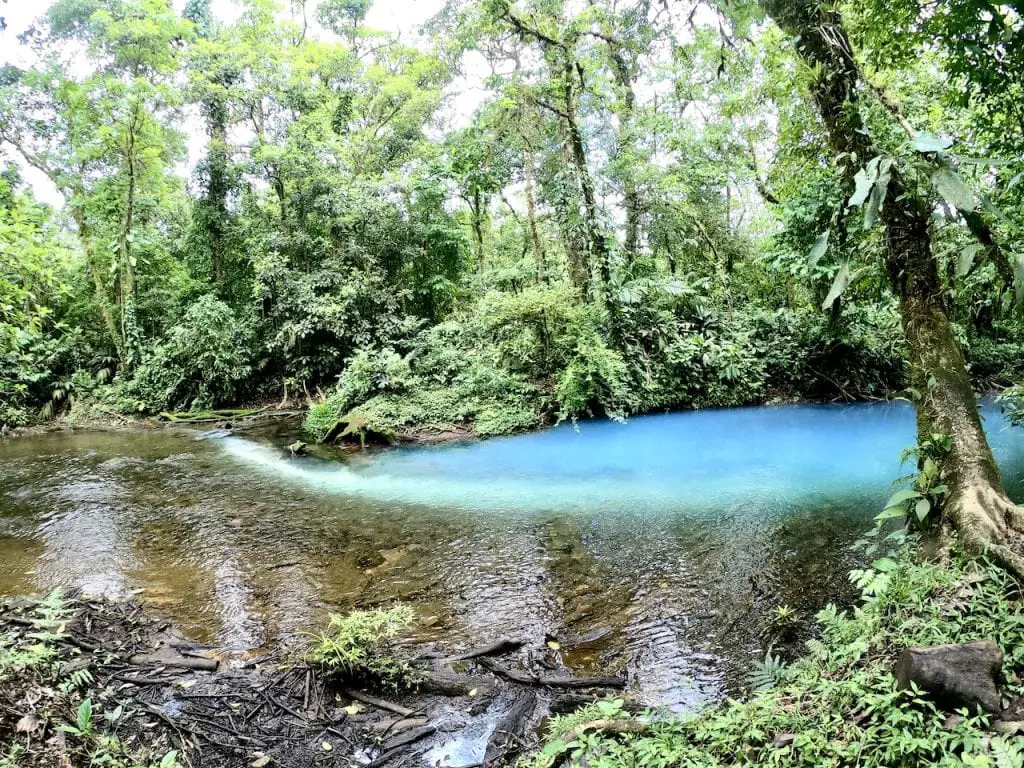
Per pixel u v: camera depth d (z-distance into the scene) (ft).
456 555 16.78
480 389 36.88
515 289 48.67
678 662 10.99
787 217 31.14
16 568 16.55
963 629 8.21
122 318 50.47
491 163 51.03
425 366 40.42
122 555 17.40
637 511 19.72
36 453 33.86
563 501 21.29
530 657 11.43
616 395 35.27
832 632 9.91
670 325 39.52
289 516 20.95
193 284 52.60
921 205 13.44
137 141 50.19
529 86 38.96
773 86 21.50
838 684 7.64
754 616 12.37
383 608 13.66
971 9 11.94
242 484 25.70
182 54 50.83
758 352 40.81
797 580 13.80
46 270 17.01
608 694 10.18
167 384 46.78
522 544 17.38
